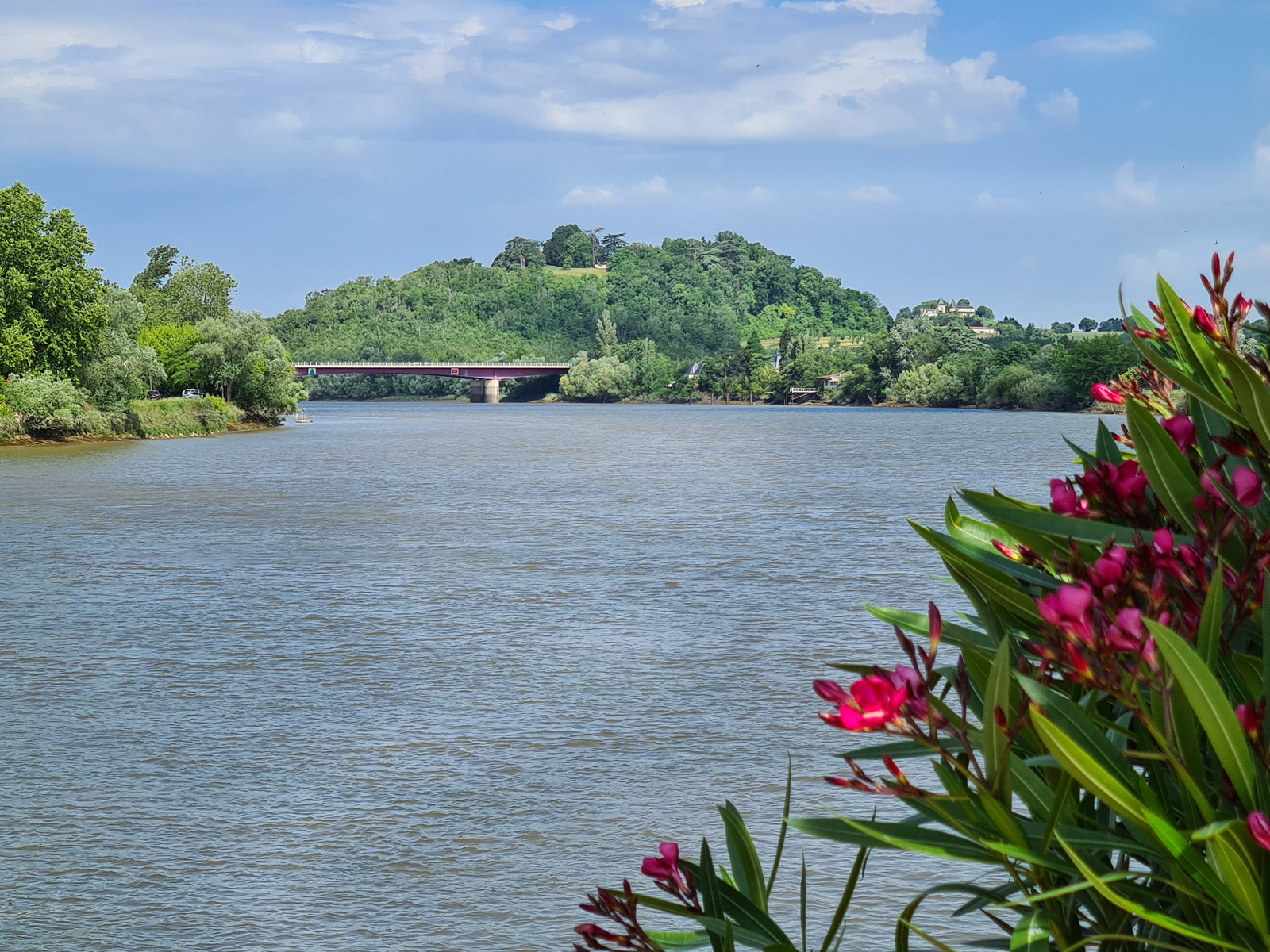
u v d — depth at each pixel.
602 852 10.01
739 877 2.79
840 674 16.28
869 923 8.77
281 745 13.06
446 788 11.61
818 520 36.91
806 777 11.85
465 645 18.47
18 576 25.86
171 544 31.44
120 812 10.97
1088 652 1.78
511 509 40.88
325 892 9.22
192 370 108.12
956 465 62.69
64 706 14.77
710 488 49.44
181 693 15.39
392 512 40.09
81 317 81.56
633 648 18.19
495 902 8.99
